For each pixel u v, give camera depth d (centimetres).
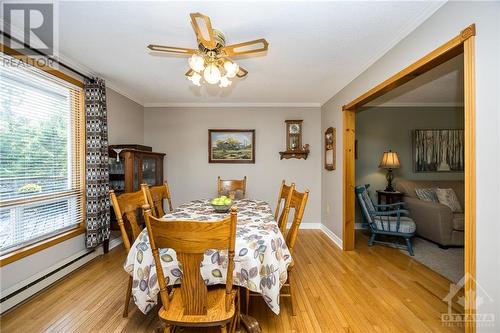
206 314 124
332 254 307
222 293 143
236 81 314
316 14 174
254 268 143
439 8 162
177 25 187
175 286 161
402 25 187
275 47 222
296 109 431
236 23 184
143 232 160
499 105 125
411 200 373
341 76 296
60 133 245
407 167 444
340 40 210
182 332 166
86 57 244
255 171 431
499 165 125
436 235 331
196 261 120
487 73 130
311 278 242
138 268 148
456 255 301
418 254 306
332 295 211
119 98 351
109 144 326
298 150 419
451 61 253
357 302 200
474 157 137
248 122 430
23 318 178
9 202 192
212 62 178
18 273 196
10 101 195
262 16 175
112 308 190
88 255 276
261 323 174
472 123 137
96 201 268
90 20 181
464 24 144
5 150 192
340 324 173
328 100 394
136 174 314
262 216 201
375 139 444
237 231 161
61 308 190
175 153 430
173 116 430
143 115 426
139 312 186
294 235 186
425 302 200
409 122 443
